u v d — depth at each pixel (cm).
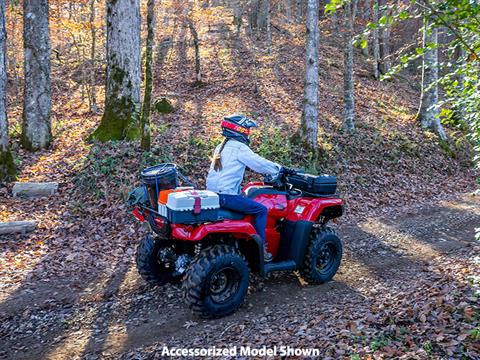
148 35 931
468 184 1280
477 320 374
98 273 585
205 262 439
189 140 1044
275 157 1090
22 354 401
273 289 534
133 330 441
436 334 361
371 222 863
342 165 1169
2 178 901
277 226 548
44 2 1120
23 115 1136
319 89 1938
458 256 642
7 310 482
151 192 462
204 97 1789
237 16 3072
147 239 524
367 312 437
